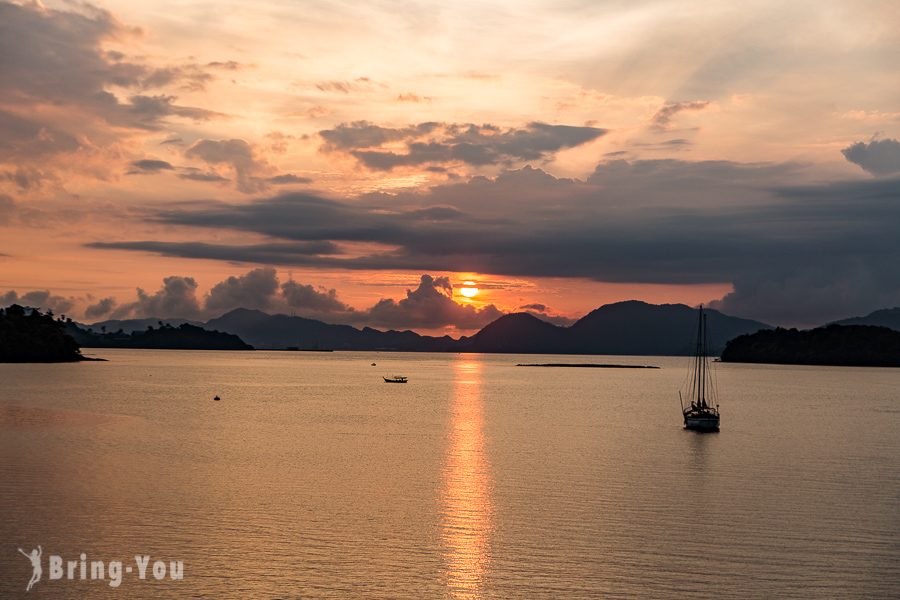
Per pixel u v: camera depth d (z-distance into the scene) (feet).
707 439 289.33
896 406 473.67
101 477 189.16
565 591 117.91
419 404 460.14
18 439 256.93
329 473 201.57
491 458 231.91
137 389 553.64
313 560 129.39
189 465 210.38
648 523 153.07
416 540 140.46
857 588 119.44
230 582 119.75
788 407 464.65
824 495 180.24
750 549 137.18
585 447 260.62
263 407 419.13
